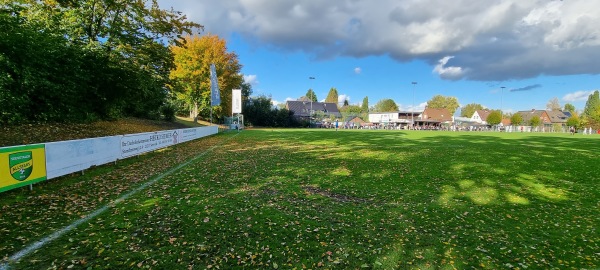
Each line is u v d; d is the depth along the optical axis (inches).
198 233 185.5
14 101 479.8
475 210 251.6
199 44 1672.0
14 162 254.5
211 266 146.6
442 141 1009.5
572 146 877.2
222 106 1973.4
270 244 173.2
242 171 396.8
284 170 408.8
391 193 300.7
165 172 381.4
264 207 241.1
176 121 1424.7
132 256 154.3
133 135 500.7
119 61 773.9
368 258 161.0
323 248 170.6
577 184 357.1
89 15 738.2
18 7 550.9
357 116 4306.1
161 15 842.8
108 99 778.8
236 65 1940.2
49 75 572.7
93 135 579.8
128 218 208.4
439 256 165.6
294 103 4116.6
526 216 239.3
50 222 195.8
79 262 146.6
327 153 614.5
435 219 225.8
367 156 574.9
